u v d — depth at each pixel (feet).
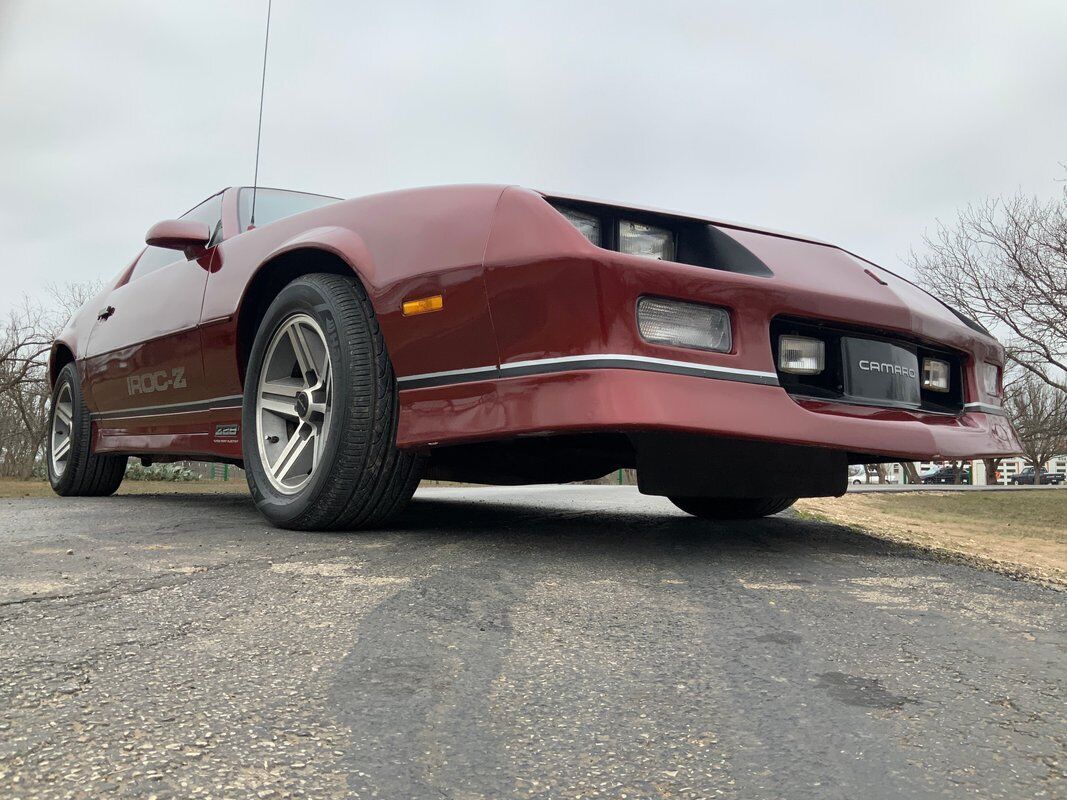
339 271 8.22
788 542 8.24
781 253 7.20
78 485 14.05
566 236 6.16
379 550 6.72
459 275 6.62
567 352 6.08
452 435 6.61
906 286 8.46
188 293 10.11
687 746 2.85
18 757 2.56
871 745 2.91
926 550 8.28
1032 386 70.38
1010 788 2.59
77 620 4.20
